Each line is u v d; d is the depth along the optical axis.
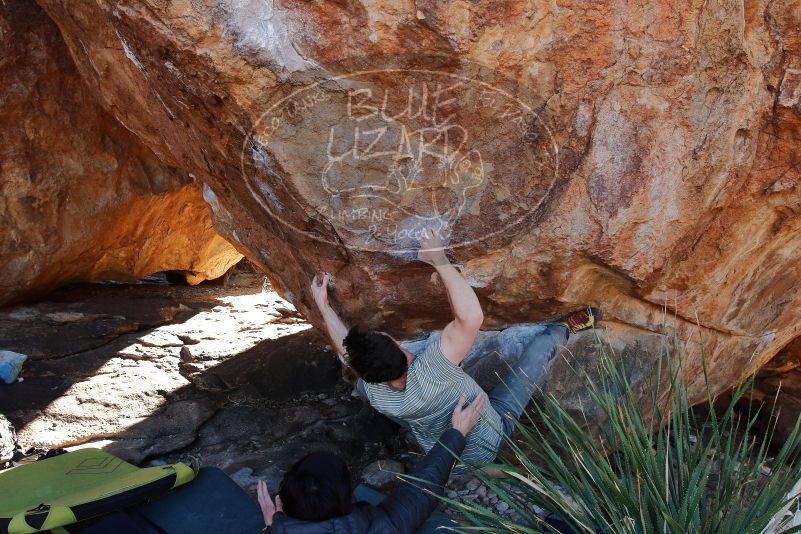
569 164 2.52
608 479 2.41
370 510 2.36
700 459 2.66
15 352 4.54
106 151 5.75
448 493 3.25
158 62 2.39
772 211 2.91
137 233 6.64
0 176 5.28
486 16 2.19
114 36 3.15
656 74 2.45
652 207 2.62
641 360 3.27
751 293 3.38
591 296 2.99
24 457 3.49
